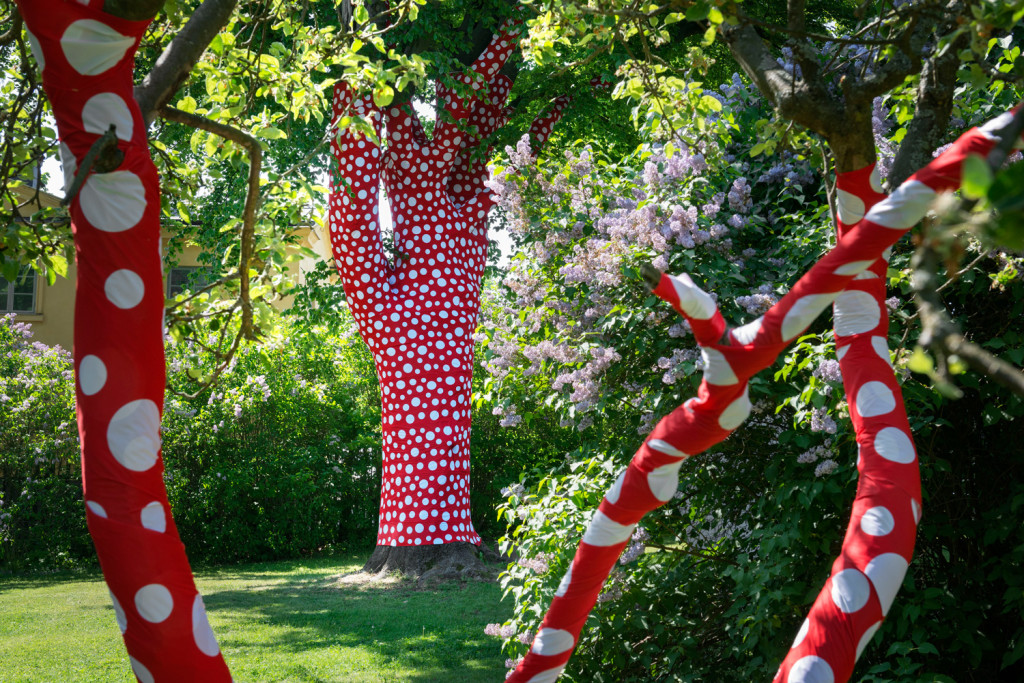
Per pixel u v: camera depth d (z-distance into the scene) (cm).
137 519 187
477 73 880
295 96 360
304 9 374
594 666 377
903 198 184
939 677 293
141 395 192
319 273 1151
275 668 573
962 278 324
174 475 1164
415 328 952
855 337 228
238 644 643
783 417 380
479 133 976
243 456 1224
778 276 391
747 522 411
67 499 1120
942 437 368
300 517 1238
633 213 385
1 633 682
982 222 81
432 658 595
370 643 640
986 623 364
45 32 194
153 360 195
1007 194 70
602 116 1041
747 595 360
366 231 937
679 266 380
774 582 352
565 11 365
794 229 386
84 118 197
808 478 341
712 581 395
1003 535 324
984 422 354
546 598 379
